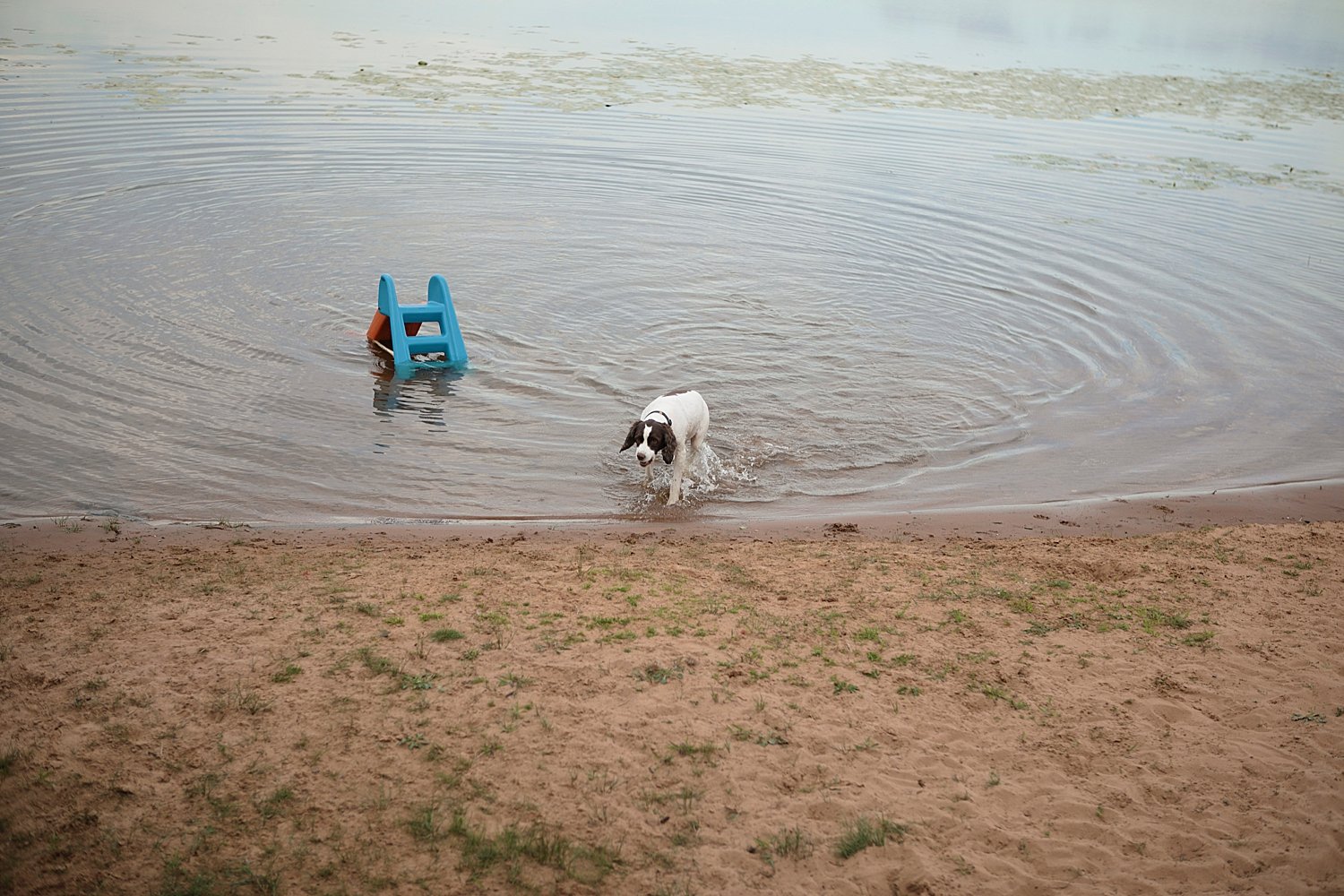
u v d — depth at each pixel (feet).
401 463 33.86
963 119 90.27
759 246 58.08
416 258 53.26
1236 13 177.99
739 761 18.11
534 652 21.43
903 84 102.63
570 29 127.34
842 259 56.75
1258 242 62.39
